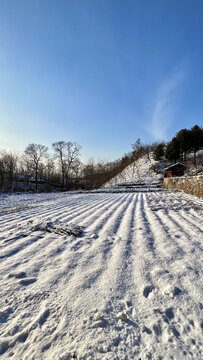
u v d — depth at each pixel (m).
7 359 0.97
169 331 1.12
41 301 1.42
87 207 6.28
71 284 1.64
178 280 1.65
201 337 1.08
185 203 5.69
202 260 2.02
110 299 1.43
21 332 1.13
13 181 26.77
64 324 1.19
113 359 0.94
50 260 2.15
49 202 8.16
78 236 3.04
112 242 2.70
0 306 1.38
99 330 1.14
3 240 2.87
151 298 1.43
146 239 2.76
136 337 1.09
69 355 0.97
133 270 1.86
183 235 2.88
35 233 3.19
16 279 1.75
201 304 1.34
